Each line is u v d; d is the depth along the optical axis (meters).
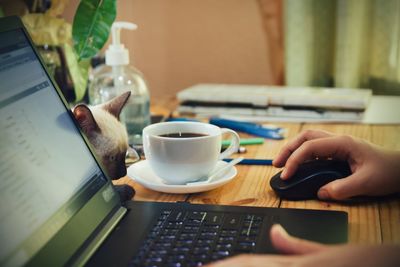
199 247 0.65
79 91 1.12
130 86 1.11
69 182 0.70
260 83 1.84
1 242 0.55
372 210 0.81
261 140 1.13
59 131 0.74
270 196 0.86
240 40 1.81
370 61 1.62
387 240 0.72
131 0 1.85
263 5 1.75
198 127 0.92
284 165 0.94
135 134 1.11
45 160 0.68
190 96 1.34
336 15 1.56
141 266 0.62
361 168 0.84
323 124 1.26
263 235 0.68
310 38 1.58
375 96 1.50
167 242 0.67
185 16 1.84
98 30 1.06
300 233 0.69
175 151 0.85
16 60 0.72
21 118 0.67
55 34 1.09
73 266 0.61
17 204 0.60
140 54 1.90
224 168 0.92
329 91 1.37
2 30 0.71
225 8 1.80
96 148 0.85
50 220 0.63
